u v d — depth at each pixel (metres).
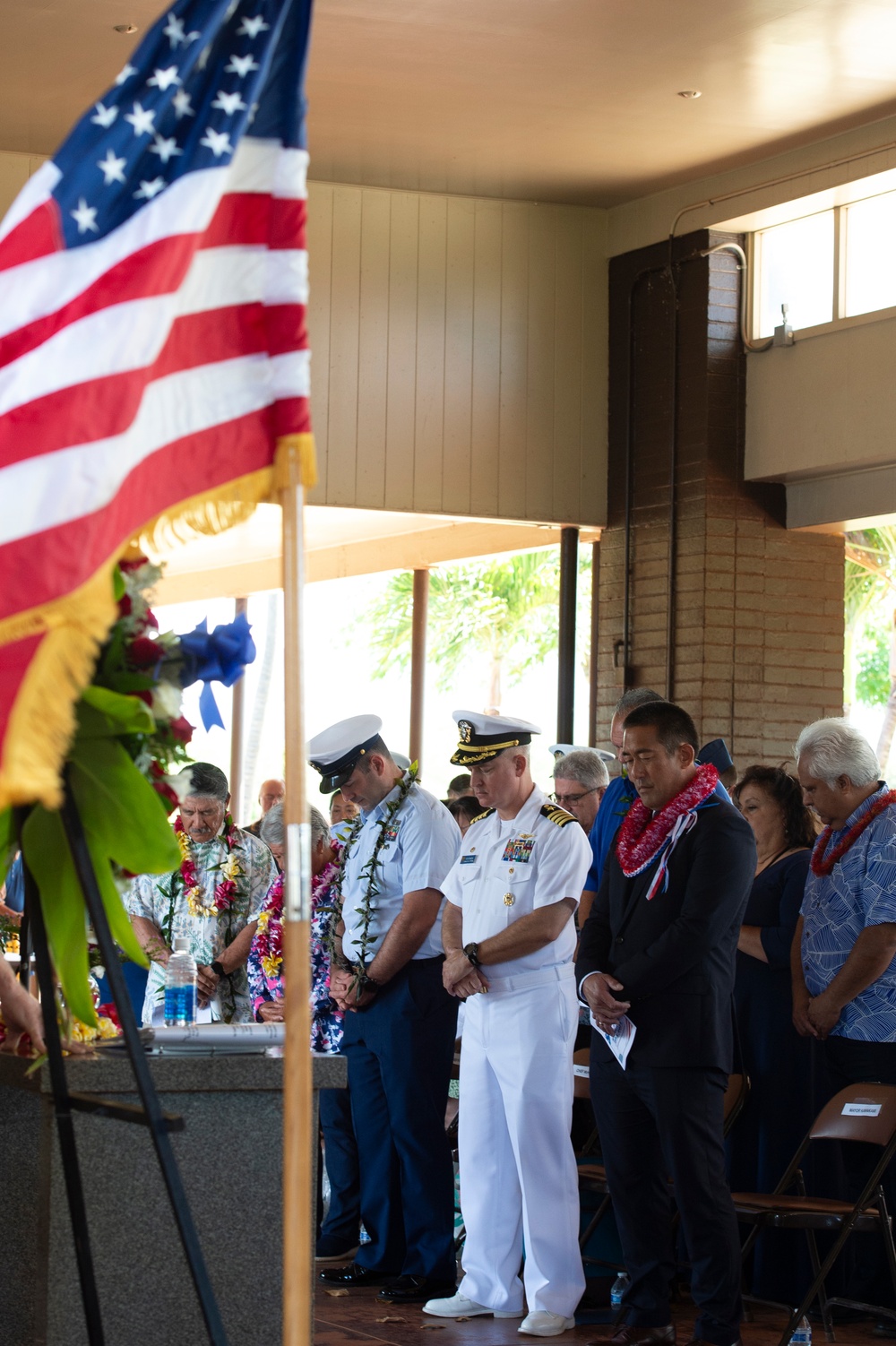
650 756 4.73
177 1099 3.01
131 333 2.35
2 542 2.23
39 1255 2.92
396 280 11.73
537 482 12.02
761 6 8.64
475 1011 5.26
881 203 10.57
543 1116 5.08
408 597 29.00
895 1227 5.21
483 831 5.39
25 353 2.34
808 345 10.94
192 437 2.48
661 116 10.27
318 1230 6.14
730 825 4.63
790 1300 5.36
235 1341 3.00
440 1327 5.07
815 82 9.66
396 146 10.91
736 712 11.22
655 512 11.72
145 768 2.64
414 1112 5.54
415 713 14.66
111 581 2.36
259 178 2.58
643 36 9.05
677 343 11.61
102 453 2.30
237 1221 3.03
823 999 5.20
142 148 2.45
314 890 5.89
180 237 2.40
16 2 8.62
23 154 10.88
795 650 11.44
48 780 2.16
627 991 4.53
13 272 2.38
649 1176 4.70
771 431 11.17
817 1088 5.46
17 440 2.28
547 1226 5.04
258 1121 3.07
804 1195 5.29
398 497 11.64
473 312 11.92
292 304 2.54
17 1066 3.08
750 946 5.52
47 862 2.64
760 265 11.43
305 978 2.37
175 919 5.65
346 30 9.05
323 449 11.46
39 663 2.19
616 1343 4.64
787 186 10.79
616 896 4.78
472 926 5.30
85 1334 2.90
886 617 25.77
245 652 2.75
